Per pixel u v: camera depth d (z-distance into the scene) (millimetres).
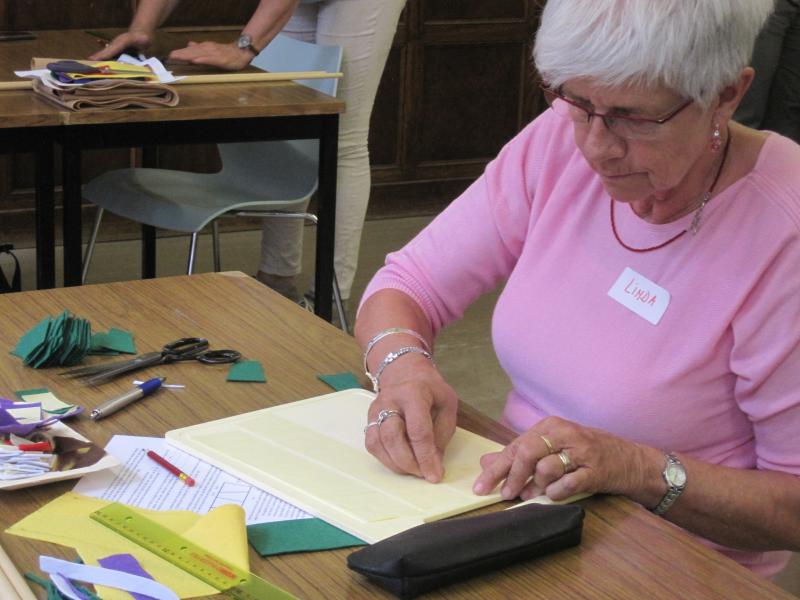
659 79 1110
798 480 1264
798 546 1266
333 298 3568
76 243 2697
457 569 988
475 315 4082
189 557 995
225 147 3400
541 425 1194
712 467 1228
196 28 4531
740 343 1287
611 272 1392
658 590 1007
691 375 1322
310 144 3162
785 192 1292
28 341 1430
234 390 1375
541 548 1040
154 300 1651
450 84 5094
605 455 1172
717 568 1046
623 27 1089
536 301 1457
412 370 1344
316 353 1498
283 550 1031
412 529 1030
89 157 4492
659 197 1323
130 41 3072
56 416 1251
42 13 4242
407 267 1590
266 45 3092
